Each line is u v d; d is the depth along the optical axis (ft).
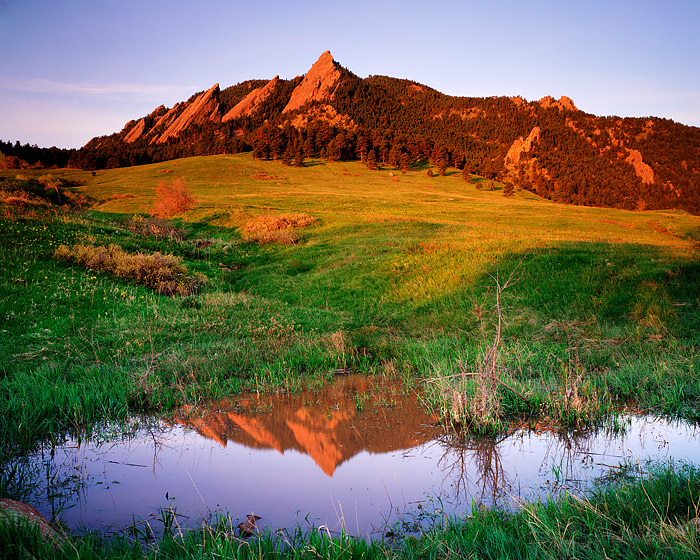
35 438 20.25
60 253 60.44
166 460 18.43
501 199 309.22
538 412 23.57
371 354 37.01
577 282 51.29
